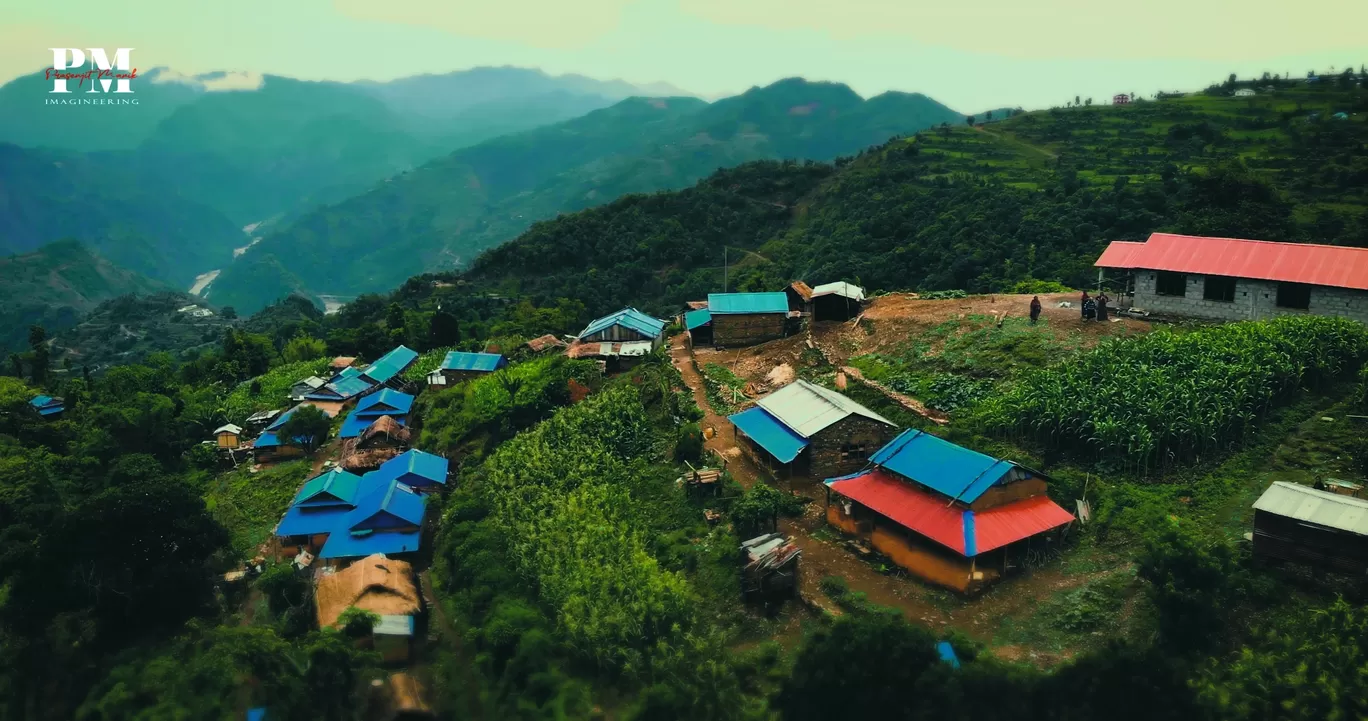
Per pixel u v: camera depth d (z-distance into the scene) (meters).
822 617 35.34
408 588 44.56
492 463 58.44
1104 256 61.00
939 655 28.19
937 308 67.38
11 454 71.62
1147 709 25.41
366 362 114.12
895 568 38.44
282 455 76.50
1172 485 39.66
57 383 114.38
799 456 46.81
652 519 46.38
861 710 26.80
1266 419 43.00
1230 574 31.00
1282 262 53.72
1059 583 35.56
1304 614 29.02
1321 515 31.14
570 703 33.16
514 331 117.25
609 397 61.72
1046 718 26.31
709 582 39.19
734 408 58.41
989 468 37.59
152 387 106.94
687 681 31.45
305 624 44.53
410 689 37.25
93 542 44.72
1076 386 45.78
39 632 42.56
